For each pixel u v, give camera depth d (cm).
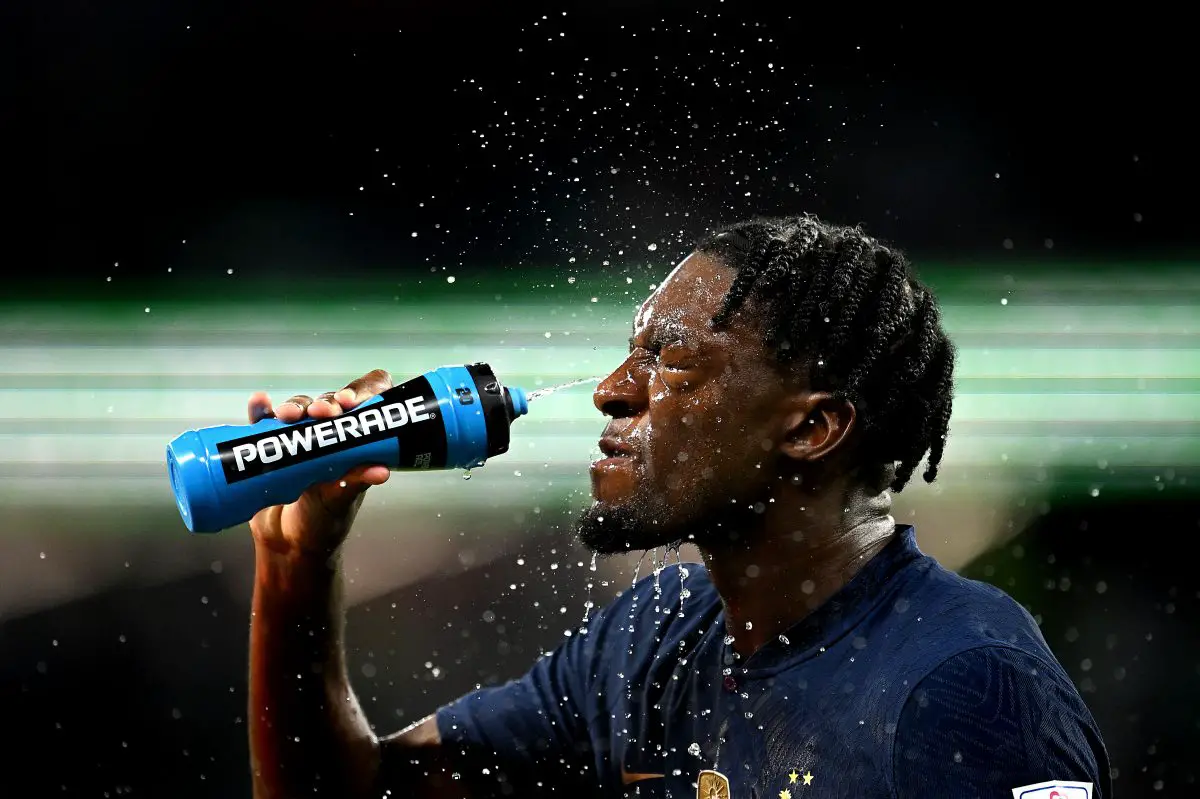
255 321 1959
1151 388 1734
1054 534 1438
